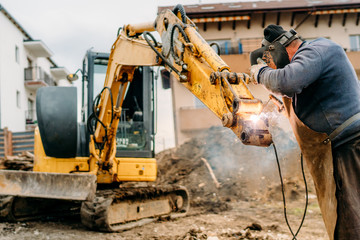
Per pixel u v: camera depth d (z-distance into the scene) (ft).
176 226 19.11
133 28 15.61
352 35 64.54
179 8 11.09
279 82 6.70
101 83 21.04
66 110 17.97
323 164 6.77
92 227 17.16
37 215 20.27
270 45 7.50
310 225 18.43
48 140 17.97
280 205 26.45
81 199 16.16
